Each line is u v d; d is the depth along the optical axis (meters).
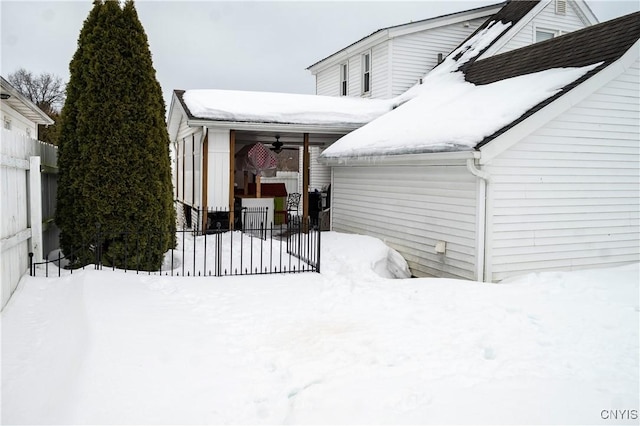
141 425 3.01
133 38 7.31
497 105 8.82
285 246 10.17
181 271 7.77
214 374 3.83
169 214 7.91
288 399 3.52
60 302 5.29
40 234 6.48
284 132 14.24
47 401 3.18
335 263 8.59
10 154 5.39
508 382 3.75
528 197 8.12
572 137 8.34
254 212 13.85
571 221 8.50
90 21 7.30
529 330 4.97
